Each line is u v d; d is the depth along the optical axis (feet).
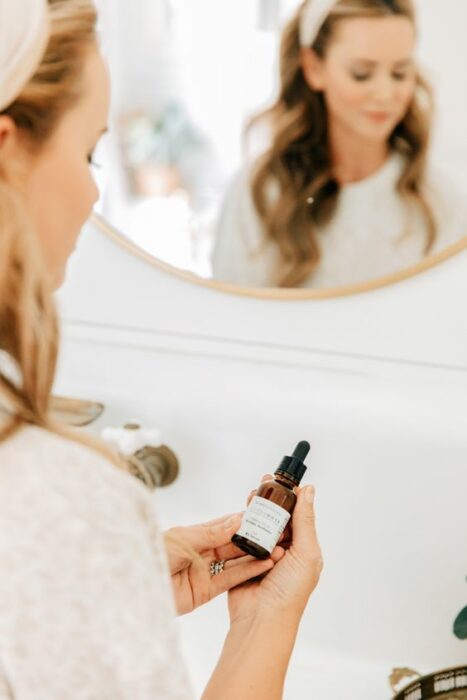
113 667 1.66
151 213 5.13
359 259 4.99
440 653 5.28
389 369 5.16
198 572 2.90
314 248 5.01
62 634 1.64
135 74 4.93
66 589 1.64
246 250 5.09
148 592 1.72
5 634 1.62
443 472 4.99
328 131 4.85
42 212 1.93
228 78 4.87
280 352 5.24
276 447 5.09
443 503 5.03
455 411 4.98
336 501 5.12
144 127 5.00
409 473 5.01
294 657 5.42
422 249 4.92
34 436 1.78
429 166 4.80
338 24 4.69
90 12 1.98
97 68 1.98
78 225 2.01
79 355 5.35
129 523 1.75
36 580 1.63
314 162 4.90
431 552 5.13
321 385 5.13
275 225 5.02
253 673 2.57
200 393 5.14
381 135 4.80
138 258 5.28
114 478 1.79
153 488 4.96
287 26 4.75
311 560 2.87
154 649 1.69
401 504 5.07
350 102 4.78
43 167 1.90
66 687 1.64
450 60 4.65
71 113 1.92
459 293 5.06
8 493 1.68
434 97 4.71
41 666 1.63
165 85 4.92
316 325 5.21
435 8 4.59
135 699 1.68
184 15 4.81
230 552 3.12
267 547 2.88
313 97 4.81
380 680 5.27
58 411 5.00
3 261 1.75
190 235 5.12
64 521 1.67
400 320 5.14
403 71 4.70
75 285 5.38
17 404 1.81
